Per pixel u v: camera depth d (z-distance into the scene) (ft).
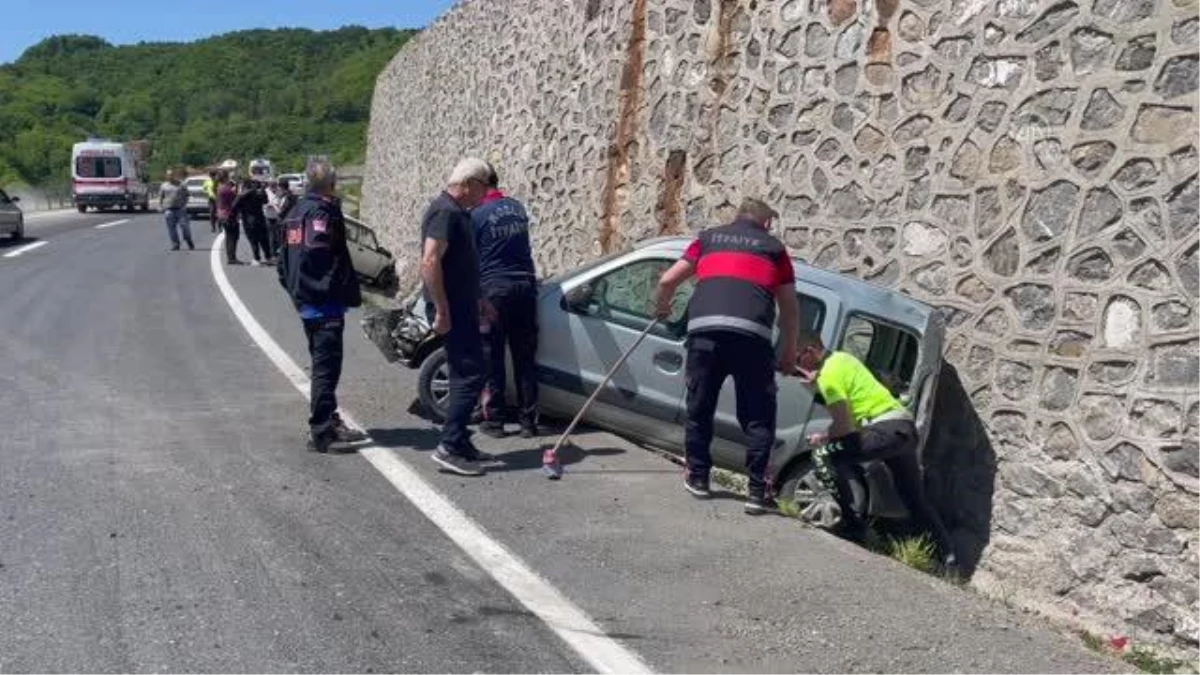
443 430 23.91
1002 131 25.20
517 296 26.08
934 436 26.27
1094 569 22.53
